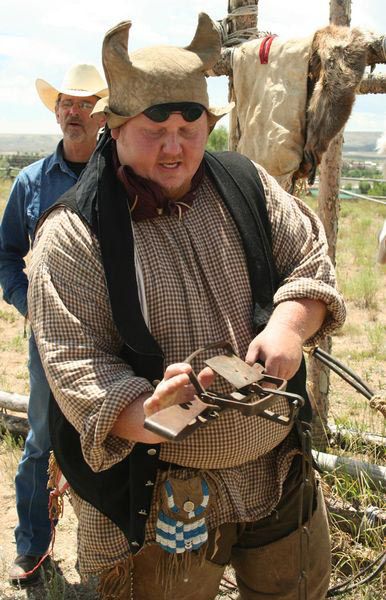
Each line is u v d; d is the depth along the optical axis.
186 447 2.13
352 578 3.21
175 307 2.11
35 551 3.58
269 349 2.00
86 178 2.16
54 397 2.20
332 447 4.69
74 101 3.38
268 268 2.24
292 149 3.62
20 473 3.53
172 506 2.15
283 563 2.49
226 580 3.46
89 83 3.41
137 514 2.12
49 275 2.07
